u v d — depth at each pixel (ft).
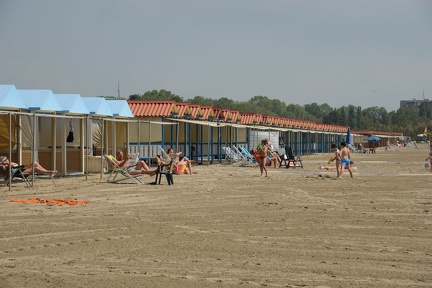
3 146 91.71
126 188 82.17
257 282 30.99
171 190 79.97
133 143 145.38
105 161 110.11
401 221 53.42
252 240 43.27
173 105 145.79
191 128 170.09
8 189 78.74
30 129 95.09
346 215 57.00
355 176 111.14
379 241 43.45
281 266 34.86
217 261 36.01
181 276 32.07
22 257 36.70
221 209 60.49
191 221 52.03
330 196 74.02
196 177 105.91
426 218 55.42
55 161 99.40
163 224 50.14
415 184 92.38
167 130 155.33
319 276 32.53
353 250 39.96
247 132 201.67
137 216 54.60
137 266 34.42
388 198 72.13
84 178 99.04
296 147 277.44
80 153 108.37
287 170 133.59
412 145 537.24
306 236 45.19
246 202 66.80
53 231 46.06
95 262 35.40
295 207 62.75
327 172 124.98
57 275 31.99
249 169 135.44
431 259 37.24
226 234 45.68
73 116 95.96
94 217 53.67
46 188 80.89
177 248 39.93
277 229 48.34
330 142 370.32
